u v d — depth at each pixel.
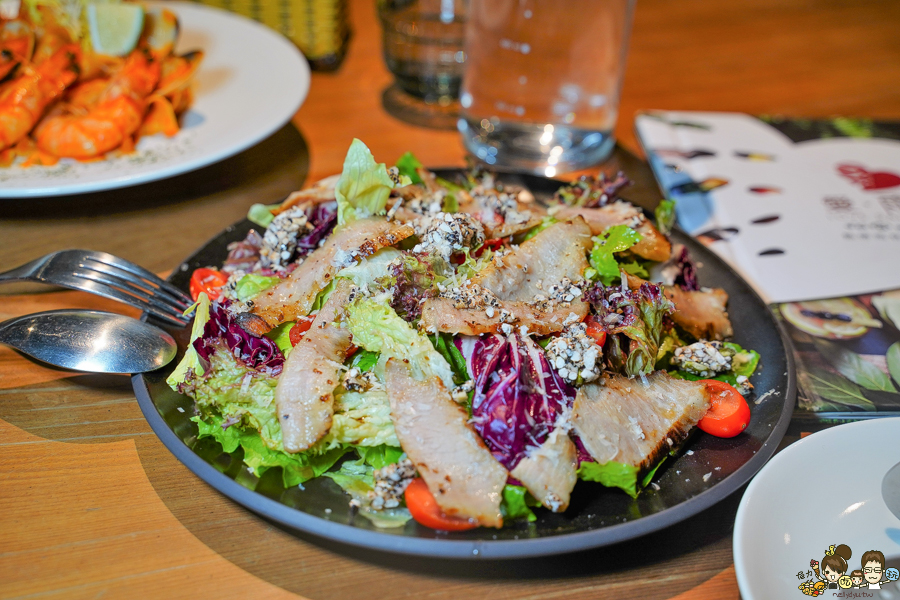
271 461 0.29
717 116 0.54
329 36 0.55
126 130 0.42
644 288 0.33
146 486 0.30
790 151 0.50
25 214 0.41
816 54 0.65
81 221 0.41
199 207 0.43
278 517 0.27
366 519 0.28
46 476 0.30
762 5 0.75
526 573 0.28
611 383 0.31
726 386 0.32
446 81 0.52
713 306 0.35
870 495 0.29
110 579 0.27
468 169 0.41
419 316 0.32
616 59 0.45
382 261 0.32
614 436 0.30
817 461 0.29
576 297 0.33
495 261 0.33
